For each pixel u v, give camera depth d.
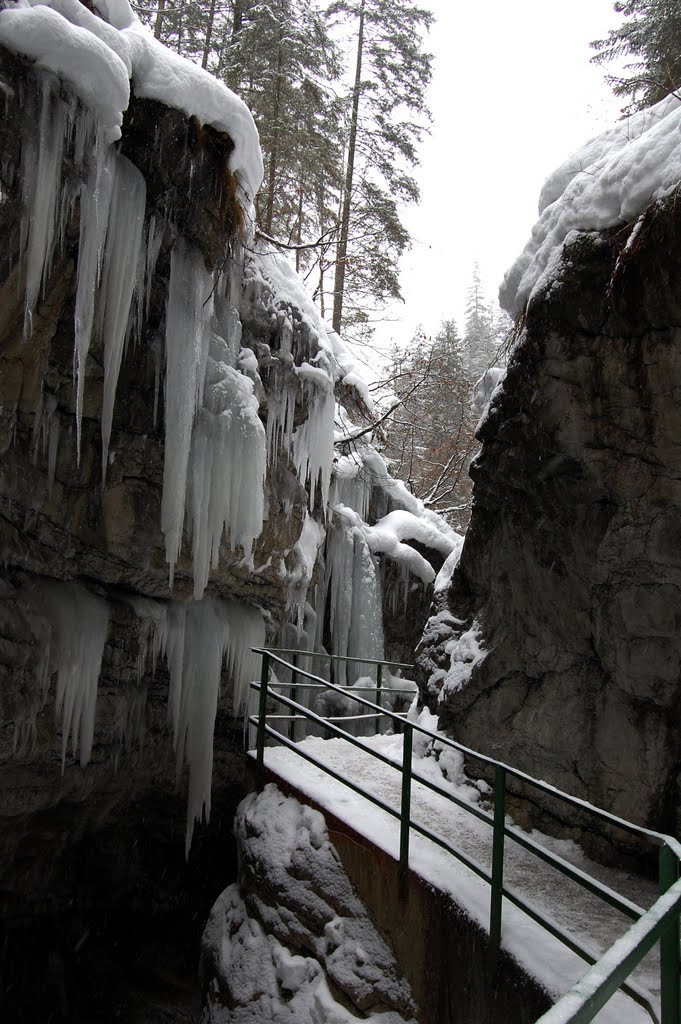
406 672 13.38
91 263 5.60
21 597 6.22
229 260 7.47
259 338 8.60
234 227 7.12
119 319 6.10
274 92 13.55
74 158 5.42
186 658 7.93
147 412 7.03
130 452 6.92
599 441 5.14
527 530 5.89
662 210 4.54
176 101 6.10
